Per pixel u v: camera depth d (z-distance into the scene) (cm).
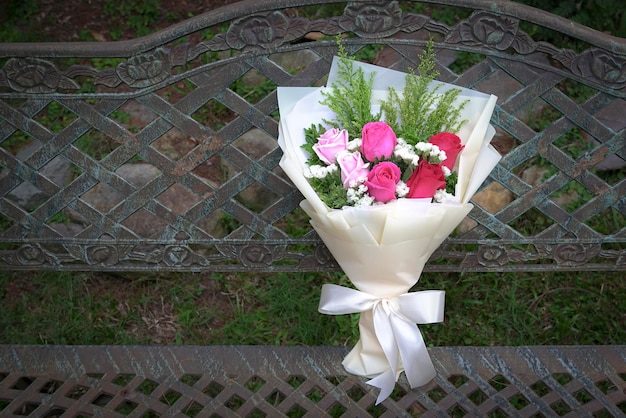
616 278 179
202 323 177
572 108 132
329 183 127
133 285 182
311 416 138
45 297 179
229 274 183
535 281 180
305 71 132
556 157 135
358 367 138
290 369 141
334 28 129
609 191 137
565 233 140
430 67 127
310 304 176
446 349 142
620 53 127
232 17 127
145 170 184
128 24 220
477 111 131
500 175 137
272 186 138
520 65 131
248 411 138
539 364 140
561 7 203
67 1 221
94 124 134
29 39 215
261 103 133
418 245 126
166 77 131
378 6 127
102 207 180
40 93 132
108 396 162
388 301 134
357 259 129
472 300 177
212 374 140
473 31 128
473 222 181
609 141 133
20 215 139
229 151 136
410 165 124
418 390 139
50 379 140
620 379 138
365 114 129
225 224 180
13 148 193
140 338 175
